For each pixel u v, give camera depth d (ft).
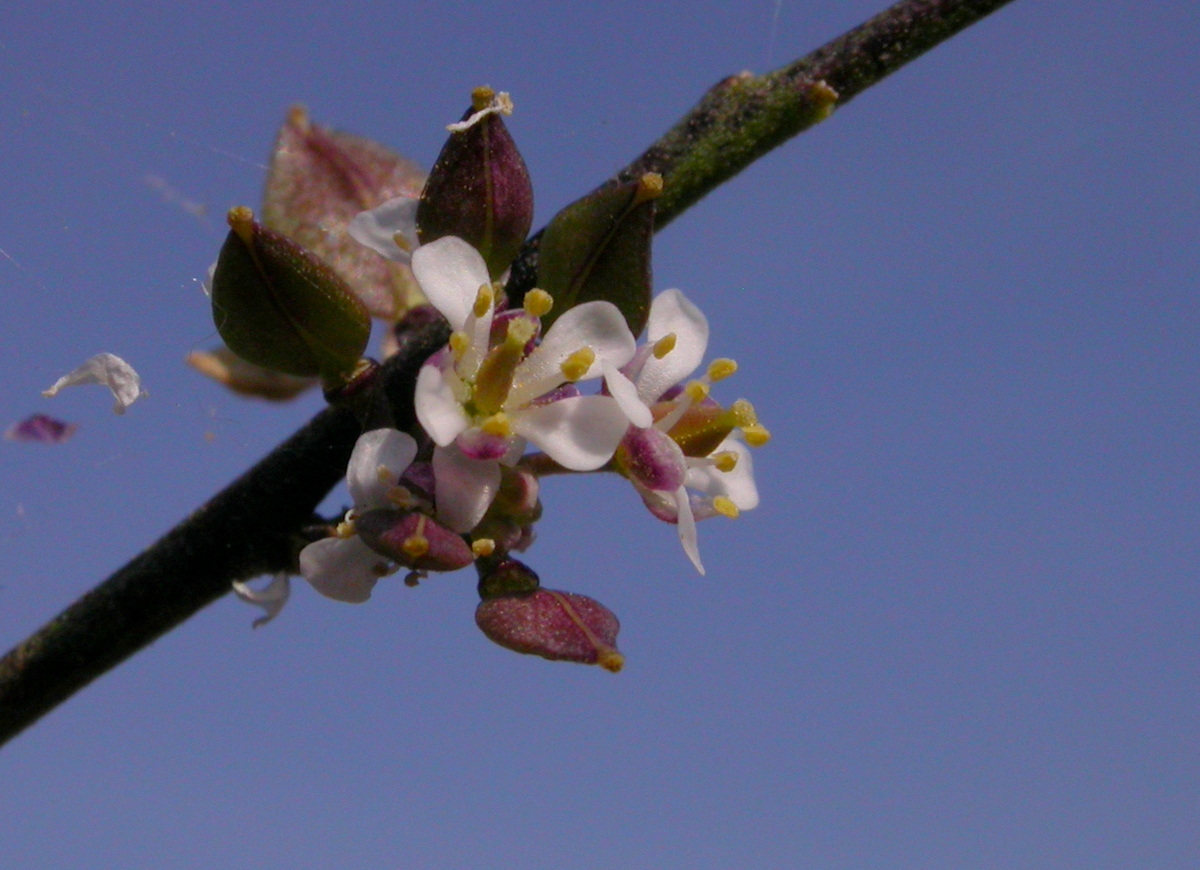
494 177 0.17
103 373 0.17
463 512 0.17
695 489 0.18
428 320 0.19
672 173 0.18
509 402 0.17
